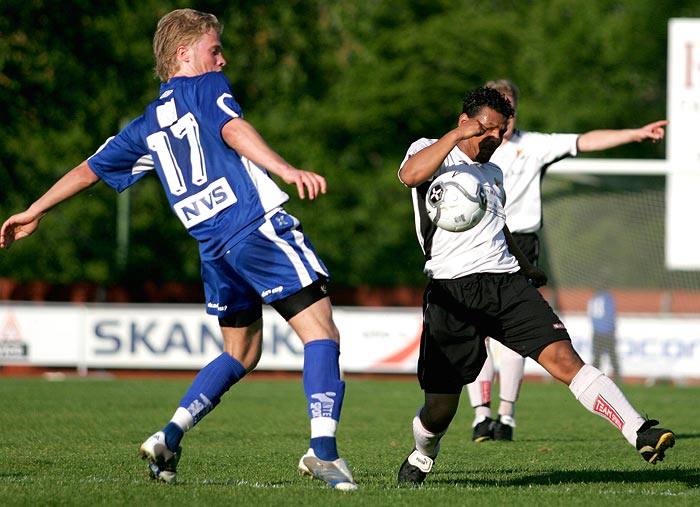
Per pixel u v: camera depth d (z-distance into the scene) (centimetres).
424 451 1900
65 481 1805
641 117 11156
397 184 10731
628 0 11225
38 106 8156
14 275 9969
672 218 5794
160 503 1542
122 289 8406
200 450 2531
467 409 4116
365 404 4316
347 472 1648
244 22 10056
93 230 10300
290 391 5200
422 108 10981
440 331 1825
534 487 1814
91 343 6306
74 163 9244
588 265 6494
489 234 1841
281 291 1633
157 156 1695
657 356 5988
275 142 10788
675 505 1589
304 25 10762
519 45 11269
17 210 9062
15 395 4588
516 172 2658
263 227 1628
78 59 8256
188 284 8488
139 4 8831
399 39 11206
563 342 1786
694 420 3681
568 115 10594
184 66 1714
